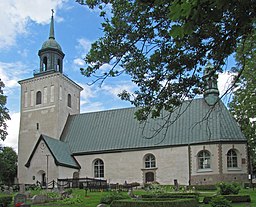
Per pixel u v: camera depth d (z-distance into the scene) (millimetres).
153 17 12516
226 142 50125
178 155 52094
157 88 14484
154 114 14961
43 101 63438
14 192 45000
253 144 53500
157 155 53406
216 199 22281
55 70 64438
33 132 62750
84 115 64188
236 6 7816
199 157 51312
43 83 64125
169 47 13055
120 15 12984
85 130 61500
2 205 26609
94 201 30812
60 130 61781
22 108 64812
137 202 23219
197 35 10828
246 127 49531
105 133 59469
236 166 50062
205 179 49750
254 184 45875
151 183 50844
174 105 15031
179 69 13164
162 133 54562
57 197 32531
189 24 5957
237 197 28969
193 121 53969
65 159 55156
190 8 5582
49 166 52906
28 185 49531
